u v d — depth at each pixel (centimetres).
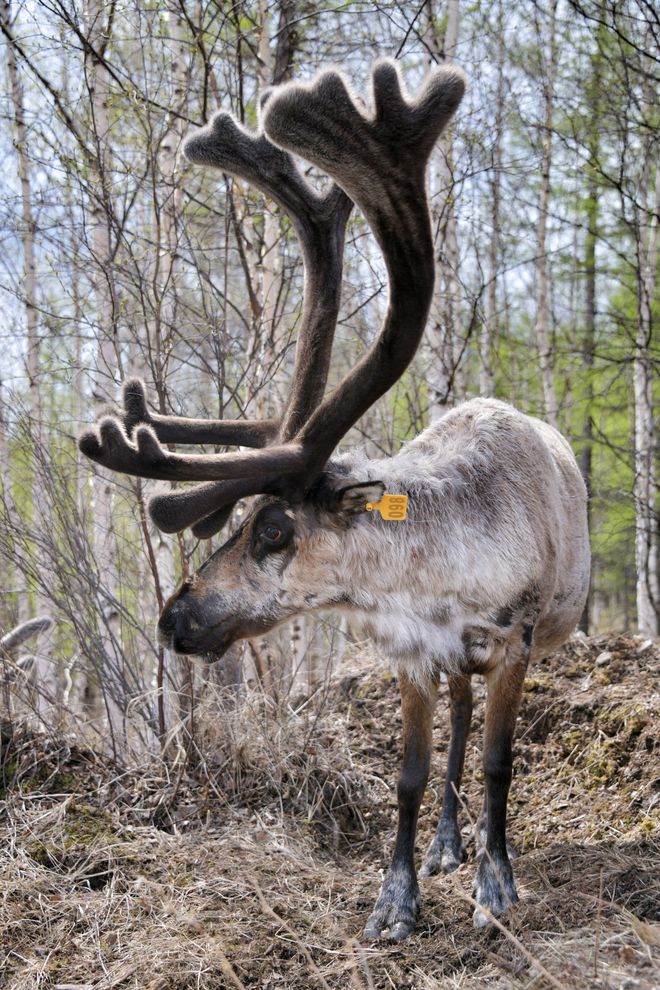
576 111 970
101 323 630
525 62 1110
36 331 784
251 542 376
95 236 644
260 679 558
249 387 605
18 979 340
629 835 404
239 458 347
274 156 367
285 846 430
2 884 386
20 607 861
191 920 355
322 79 284
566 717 509
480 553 373
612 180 908
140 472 333
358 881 406
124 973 338
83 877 397
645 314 1035
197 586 378
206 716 488
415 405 855
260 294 669
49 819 429
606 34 911
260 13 659
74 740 482
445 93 282
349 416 354
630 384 1284
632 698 496
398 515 367
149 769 478
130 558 677
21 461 616
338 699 573
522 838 440
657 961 291
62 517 522
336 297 383
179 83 637
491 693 383
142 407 385
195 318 723
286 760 485
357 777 498
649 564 1014
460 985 314
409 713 382
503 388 1362
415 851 446
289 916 369
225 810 457
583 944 311
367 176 295
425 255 314
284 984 332
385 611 377
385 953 343
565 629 462
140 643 604
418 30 745
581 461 1295
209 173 820
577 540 454
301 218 377
